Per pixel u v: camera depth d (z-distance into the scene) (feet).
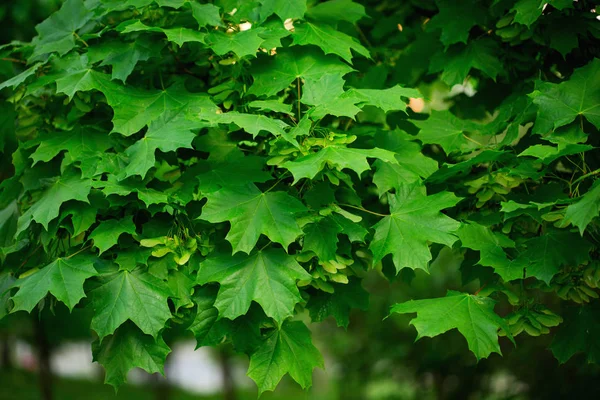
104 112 11.65
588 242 10.24
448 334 27.68
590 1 11.75
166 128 10.06
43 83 10.65
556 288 10.80
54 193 10.10
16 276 11.15
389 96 10.42
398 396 32.22
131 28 9.81
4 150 13.24
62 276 9.50
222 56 11.32
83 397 53.31
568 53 12.62
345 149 9.23
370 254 12.13
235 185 9.87
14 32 18.66
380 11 15.26
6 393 48.21
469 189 11.44
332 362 35.53
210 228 10.66
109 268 10.07
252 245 9.29
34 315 32.19
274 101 10.19
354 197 11.00
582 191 11.28
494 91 14.08
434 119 12.51
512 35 12.03
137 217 10.89
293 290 9.58
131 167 9.75
